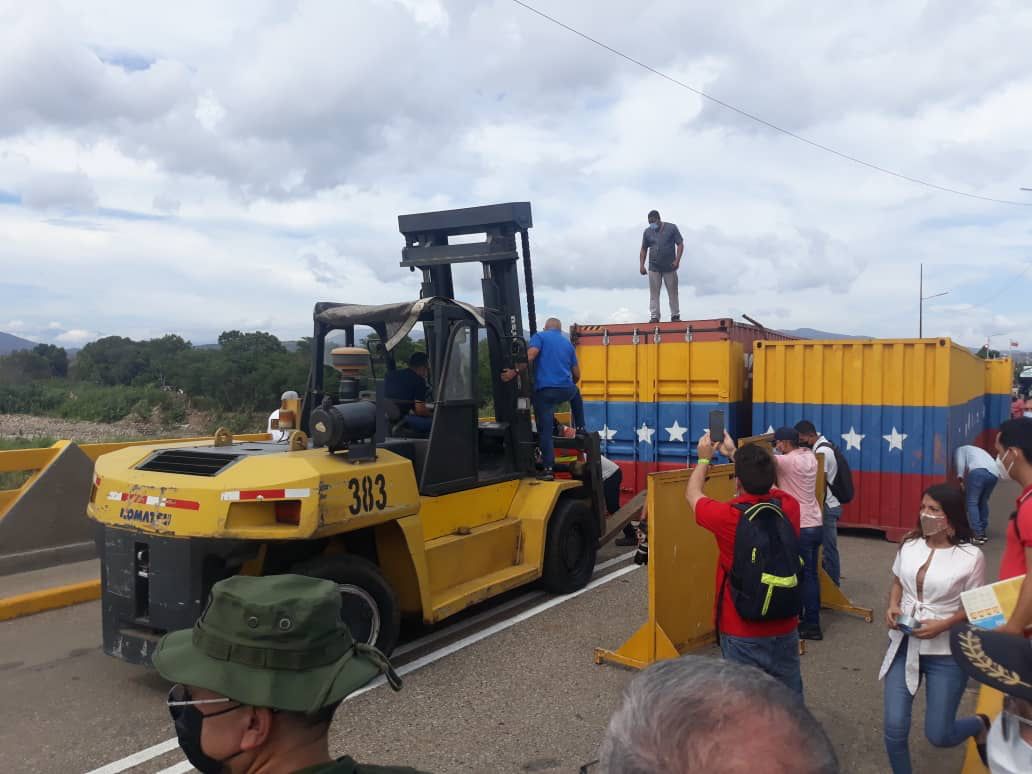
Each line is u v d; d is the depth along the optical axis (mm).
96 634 6250
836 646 6039
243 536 4480
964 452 9648
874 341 9539
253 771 1545
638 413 10656
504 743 4383
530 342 7500
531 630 6289
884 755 4387
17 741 4387
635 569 8242
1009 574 2984
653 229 12383
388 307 6023
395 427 6430
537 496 6961
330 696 1521
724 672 1100
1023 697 2393
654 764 1005
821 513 6336
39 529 8125
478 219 7180
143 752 4258
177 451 5207
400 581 5555
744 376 10891
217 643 1539
